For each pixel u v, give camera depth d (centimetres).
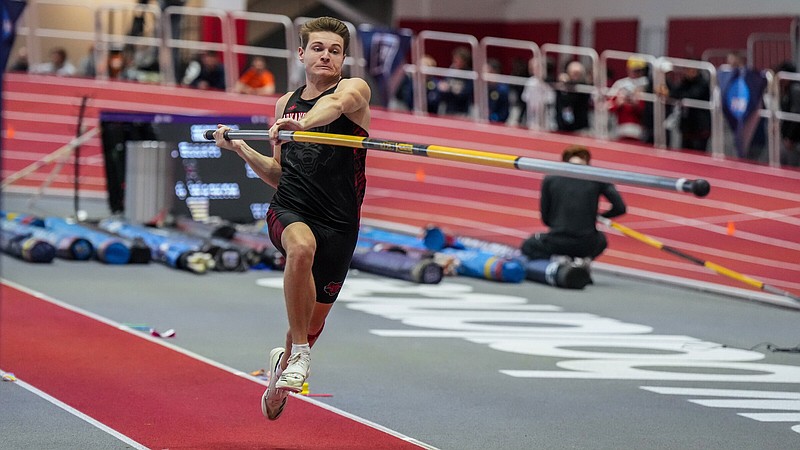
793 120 3934
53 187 3494
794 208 3319
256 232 2619
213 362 1513
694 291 2370
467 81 4588
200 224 2614
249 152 1145
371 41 4291
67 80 4381
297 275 1025
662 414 1309
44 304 1911
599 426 1248
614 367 1573
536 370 1538
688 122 4106
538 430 1224
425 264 2300
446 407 1316
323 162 1060
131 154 2675
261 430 1184
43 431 1159
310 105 1075
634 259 2712
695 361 1634
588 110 4381
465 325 1867
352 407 1302
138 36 4709
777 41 4791
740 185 3594
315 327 1116
